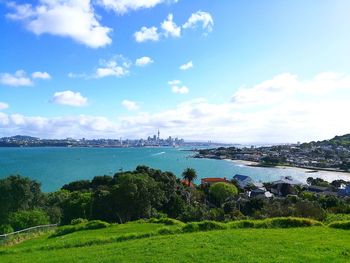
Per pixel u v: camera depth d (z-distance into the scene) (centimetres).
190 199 12050
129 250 2780
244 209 10375
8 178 7750
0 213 6969
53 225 6044
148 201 8262
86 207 8625
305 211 6209
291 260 2195
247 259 2269
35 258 2878
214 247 2647
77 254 2858
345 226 3441
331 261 2148
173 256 2452
